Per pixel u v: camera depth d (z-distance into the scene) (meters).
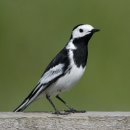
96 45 22.23
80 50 11.01
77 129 9.31
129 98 20.05
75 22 22.80
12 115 9.38
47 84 10.84
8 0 23.45
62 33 22.05
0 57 21.59
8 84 20.45
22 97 19.59
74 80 10.96
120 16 23.12
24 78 20.59
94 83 20.14
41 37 21.84
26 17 22.98
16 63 21.22
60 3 23.19
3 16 23.03
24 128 9.22
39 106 17.02
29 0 23.45
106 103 19.58
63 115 9.45
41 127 9.26
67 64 10.83
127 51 22.08
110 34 22.78
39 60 21.05
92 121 9.33
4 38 22.33
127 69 21.30
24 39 22.03
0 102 19.28
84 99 19.36
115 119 9.34
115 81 20.58
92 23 23.02
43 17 22.81
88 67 20.81
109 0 23.30
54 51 21.25
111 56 21.84
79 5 23.11
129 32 22.80
